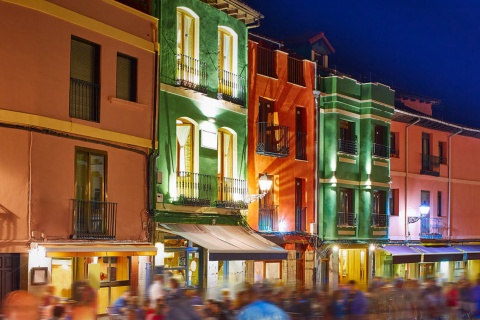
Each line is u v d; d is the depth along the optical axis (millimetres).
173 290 19156
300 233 29703
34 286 18109
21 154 18266
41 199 18641
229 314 16484
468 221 42094
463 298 23453
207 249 22625
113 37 21141
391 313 22719
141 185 22031
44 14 18969
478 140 43438
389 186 34906
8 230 17859
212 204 24875
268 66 29062
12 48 18234
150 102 22438
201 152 24609
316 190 31031
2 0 18094
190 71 24328
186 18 24500
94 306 13992
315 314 18812
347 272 32531
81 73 20234
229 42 26703
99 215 20375
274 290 18641
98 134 20438
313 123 31125
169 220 23203
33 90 18625
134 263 21703
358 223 33125
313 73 31344
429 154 39156
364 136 33531
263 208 28156
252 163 27734
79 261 19750
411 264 37219
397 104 40469
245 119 26938
